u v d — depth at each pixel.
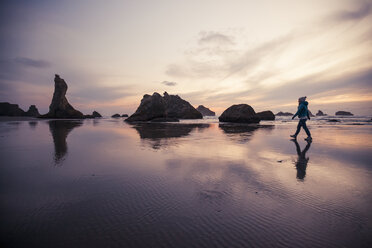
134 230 2.11
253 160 5.26
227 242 1.94
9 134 10.96
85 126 18.42
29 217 2.32
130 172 4.13
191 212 2.50
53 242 1.88
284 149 6.89
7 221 2.22
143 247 1.84
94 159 5.27
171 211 2.52
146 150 6.61
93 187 3.29
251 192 3.13
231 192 3.13
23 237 1.95
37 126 17.38
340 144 8.07
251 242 1.95
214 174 4.04
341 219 2.33
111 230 2.10
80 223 2.22
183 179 3.72
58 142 8.26
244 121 28.66
